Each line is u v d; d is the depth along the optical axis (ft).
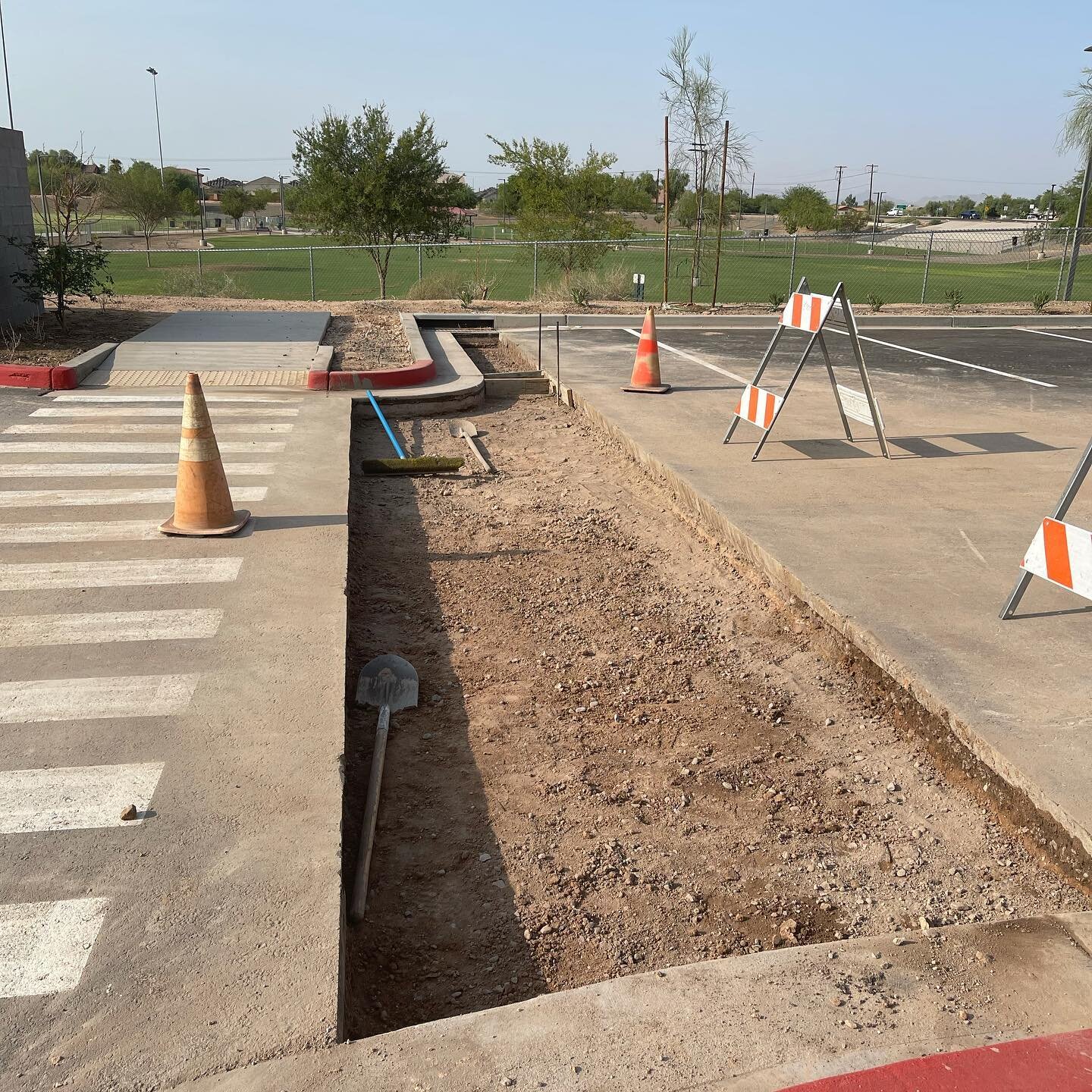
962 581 19.49
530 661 18.35
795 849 13.03
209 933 10.06
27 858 11.16
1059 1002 9.34
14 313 48.55
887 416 35.42
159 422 32.01
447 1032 8.81
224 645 16.67
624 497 28.35
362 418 36.83
